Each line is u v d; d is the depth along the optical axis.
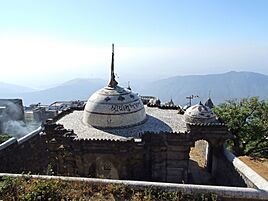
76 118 39.38
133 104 35.44
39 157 38.94
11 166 33.12
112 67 36.56
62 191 23.23
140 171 31.89
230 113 44.50
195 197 23.02
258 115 44.66
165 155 32.59
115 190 23.58
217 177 35.09
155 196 23.22
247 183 27.02
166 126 35.56
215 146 34.94
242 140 45.72
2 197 21.92
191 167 39.06
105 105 34.66
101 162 31.80
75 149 31.08
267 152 45.31
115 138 31.84
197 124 34.22
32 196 21.69
